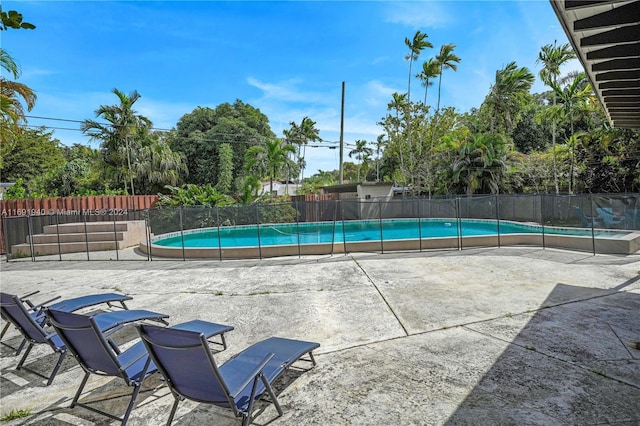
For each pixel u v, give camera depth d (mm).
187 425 2523
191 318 4793
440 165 23344
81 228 13289
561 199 11781
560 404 2539
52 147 28281
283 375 3145
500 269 7086
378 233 15938
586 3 3465
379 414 2512
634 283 5773
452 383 2887
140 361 2805
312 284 6383
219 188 29516
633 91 6219
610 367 3064
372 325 4281
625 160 16734
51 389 3119
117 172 21188
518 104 24656
